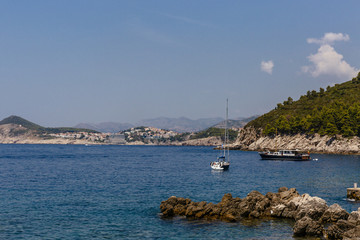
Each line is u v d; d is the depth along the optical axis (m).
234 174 101.12
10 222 42.78
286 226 41.41
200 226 41.44
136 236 37.81
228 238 37.31
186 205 47.25
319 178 90.38
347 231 35.31
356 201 57.66
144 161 169.38
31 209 49.75
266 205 46.88
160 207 48.00
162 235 38.19
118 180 84.62
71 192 65.00
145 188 70.69
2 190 67.06
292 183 79.94
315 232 37.66
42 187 71.62
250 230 39.88
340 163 145.50
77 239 36.72
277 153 172.38
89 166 133.50
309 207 43.47
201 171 111.25
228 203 46.53
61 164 144.12
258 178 90.25
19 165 136.25
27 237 37.25
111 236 37.78
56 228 40.56
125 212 48.16
